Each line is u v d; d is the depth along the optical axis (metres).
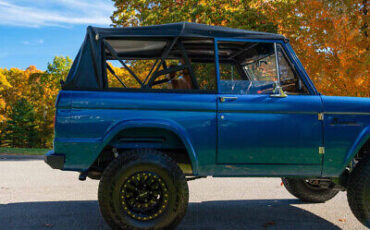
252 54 4.27
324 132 3.69
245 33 3.80
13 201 5.27
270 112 3.62
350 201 3.69
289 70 3.89
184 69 4.13
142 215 3.26
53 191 6.21
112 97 3.42
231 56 4.50
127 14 21.14
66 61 51.62
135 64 4.66
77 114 3.36
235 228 3.84
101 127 3.37
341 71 11.58
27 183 7.13
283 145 3.62
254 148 3.58
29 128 55.50
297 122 3.66
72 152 3.33
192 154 3.45
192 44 4.11
